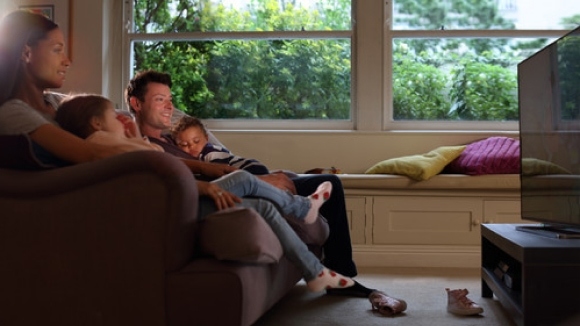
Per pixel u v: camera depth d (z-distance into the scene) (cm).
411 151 444
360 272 380
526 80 299
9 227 187
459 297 272
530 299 215
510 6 459
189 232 182
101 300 181
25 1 458
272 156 451
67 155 195
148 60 479
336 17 466
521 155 305
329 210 308
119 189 180
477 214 402
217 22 473
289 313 267
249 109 471
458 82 461
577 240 235
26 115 202
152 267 179
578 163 236
